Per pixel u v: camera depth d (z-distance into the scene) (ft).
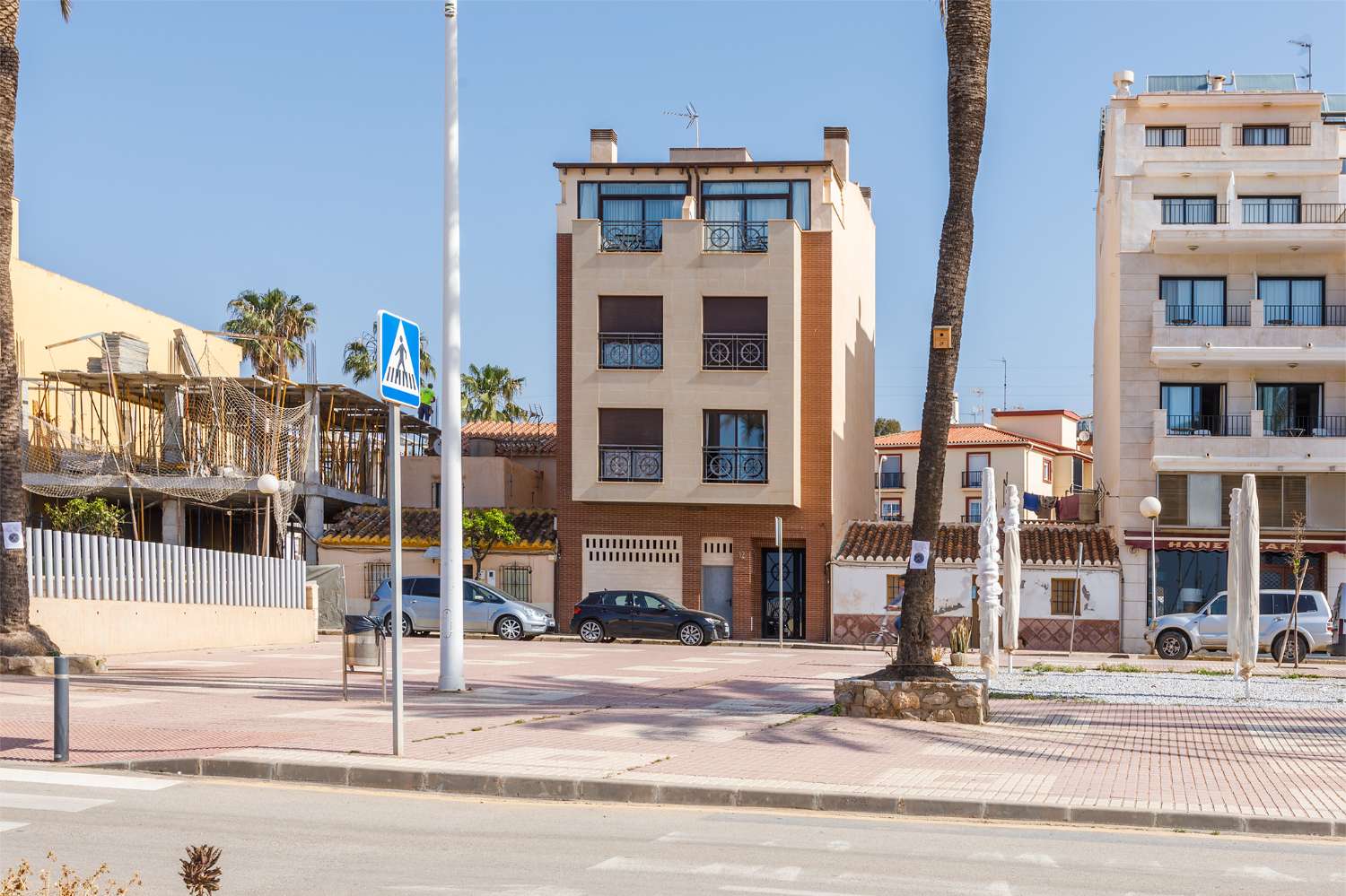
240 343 191.11
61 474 128.47
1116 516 145.07
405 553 149.38
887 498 260.83
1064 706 63.31
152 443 137.18
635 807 34.78
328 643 113.80
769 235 139.95
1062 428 268.82
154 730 44.86
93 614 85.51
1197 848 30.89
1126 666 91.91
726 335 140.26
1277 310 142.51
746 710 56.18
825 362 143.74
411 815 32.55
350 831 30.40
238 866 26.66
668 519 143.02
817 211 144.36
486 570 147.95
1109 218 158.51
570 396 144.66
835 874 26.78
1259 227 138.21
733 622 141.90
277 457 136.56
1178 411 142.82
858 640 140.87
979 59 56.54
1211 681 79.97
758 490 139.13
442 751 40.63
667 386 139.85
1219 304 143.13
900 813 34.88
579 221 141.18
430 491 174.09
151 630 92.07
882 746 45.60
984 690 54.34
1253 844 31.60
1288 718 58.70
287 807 33.14
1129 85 157.99
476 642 117.08
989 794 35.83
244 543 156.66
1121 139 147.02
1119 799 35.53
